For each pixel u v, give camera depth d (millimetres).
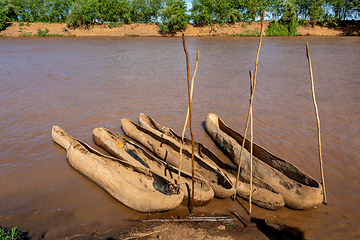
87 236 5598
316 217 6242
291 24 58781
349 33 57750
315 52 33656
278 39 52156
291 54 32625
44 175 7793
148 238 5516
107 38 57594
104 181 6984
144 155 8406
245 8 66062
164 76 21391
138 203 6262
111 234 5648
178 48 39938
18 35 59375
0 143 9680
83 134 10555
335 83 18422
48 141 9914
